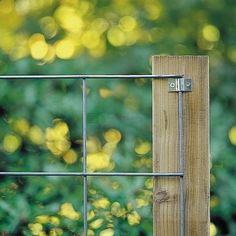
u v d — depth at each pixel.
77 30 5.79
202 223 2.79
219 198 4.43
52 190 3.93
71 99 4.53
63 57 5.56
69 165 4.38
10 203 3.83
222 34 5.86
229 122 4.82
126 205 3.79
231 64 5.69
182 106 2.78
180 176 2.78
